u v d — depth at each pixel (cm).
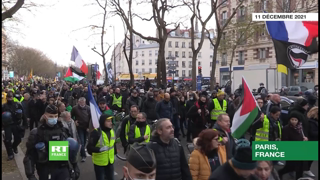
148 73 8194
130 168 273
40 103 1163
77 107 843
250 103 440
